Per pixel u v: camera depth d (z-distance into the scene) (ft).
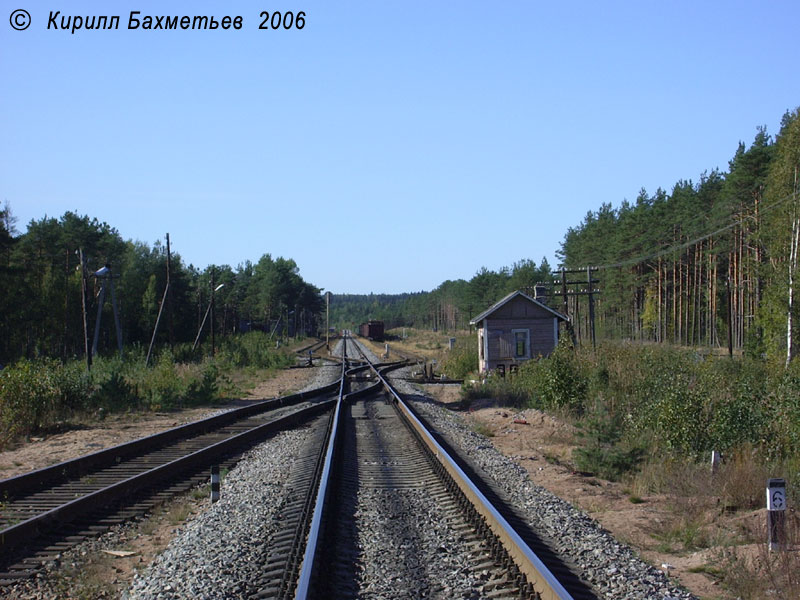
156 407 83.97
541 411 73.72
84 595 24.03
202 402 93.61
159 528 33.12
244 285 541.34
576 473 45.16
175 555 27.43
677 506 34.83
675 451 46.19
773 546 26.58
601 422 48.19
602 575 24.36
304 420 73.92
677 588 23.61
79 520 33.14
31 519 30.55
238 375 143.64
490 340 125.90
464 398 98.02
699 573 26.04
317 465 44.93
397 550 27.61
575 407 69.05
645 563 26.20
